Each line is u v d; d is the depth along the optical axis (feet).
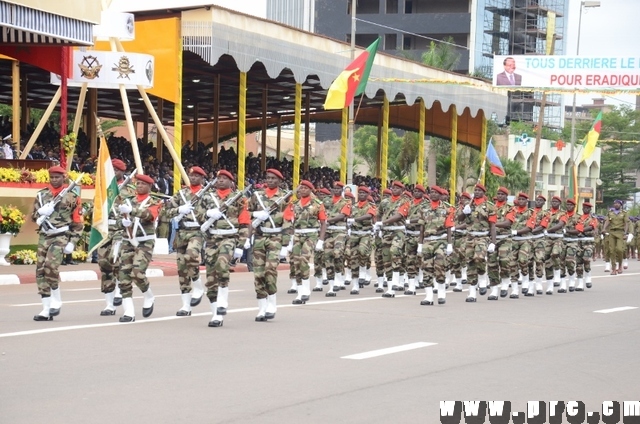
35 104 177.58
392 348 41.75
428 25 299.58
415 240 68.28
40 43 84.99
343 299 65.00
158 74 103.81
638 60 123.75
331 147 297.12
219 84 147.13
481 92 157.28
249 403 29.63
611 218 106.11
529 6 317.22
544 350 42.78
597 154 278.05
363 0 304.09
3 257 80.02
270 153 263.29
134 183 47.65
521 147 244.01
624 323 54.70
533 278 74.84
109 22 93.15
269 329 46.78
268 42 110.73
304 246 61.11
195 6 101.71
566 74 125.80
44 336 41.83
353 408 29.35
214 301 47.21
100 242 48.75
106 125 193.88
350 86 113.80
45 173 84.38
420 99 155.02
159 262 89.61
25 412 27.66
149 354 38.04
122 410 28.19
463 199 68.39
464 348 42.52
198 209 47.60
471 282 66.64
